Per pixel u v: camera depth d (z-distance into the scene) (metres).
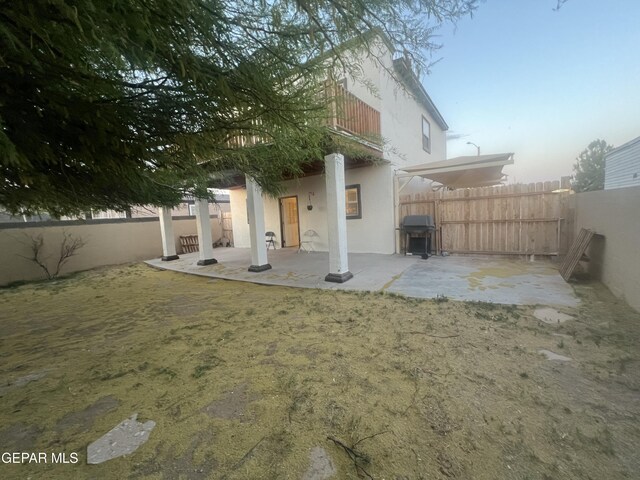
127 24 1.14
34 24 1.02
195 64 1.46
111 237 9.45
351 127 5.39
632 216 3.16
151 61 1.38
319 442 1.52
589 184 19.52
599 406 1.70
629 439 1.45
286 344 2.77
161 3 1.16
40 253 7.64
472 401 1.79
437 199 7.43
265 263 6.65
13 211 2.63
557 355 2.31
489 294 3.96
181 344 2.92
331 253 5.17
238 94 1.73
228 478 1.32
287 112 1.91
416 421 1.64
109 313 4.21
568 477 1.25
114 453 1.51
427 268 5.88
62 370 2.49
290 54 1.68
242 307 4.10
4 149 1.13
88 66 1.38
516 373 2.09
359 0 1.51
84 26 1.06
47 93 1.42
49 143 1.69
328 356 2.48
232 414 1.78
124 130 1.72
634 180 9.36
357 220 8.34
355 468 1.35
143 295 5.24
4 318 4.16
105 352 2.84
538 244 6.34
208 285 5.79
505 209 6.66
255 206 6.40
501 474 1.28
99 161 1.90
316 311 3.69
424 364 2.27
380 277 5.26
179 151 2.17
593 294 3.76
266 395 1.96
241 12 1.45
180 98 1.73
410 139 9.48
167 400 1.97
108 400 2.01
